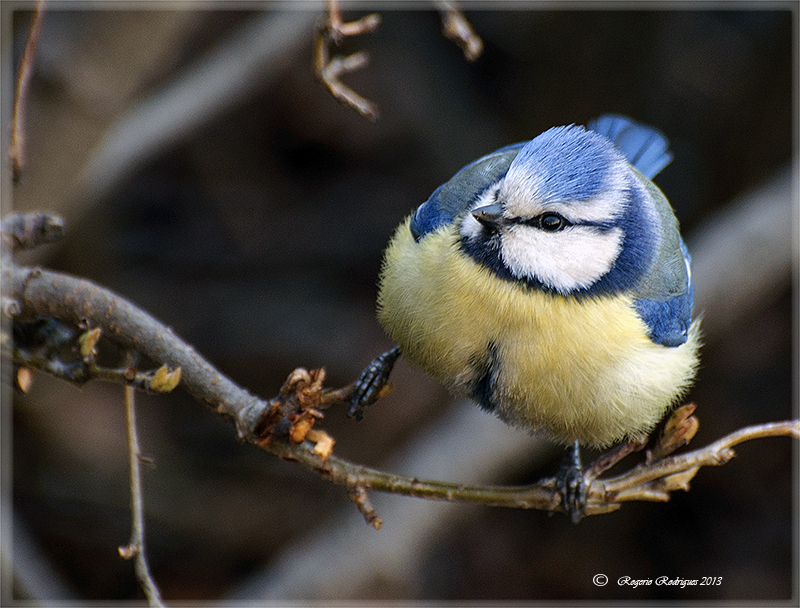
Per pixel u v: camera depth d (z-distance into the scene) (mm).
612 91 12492
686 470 5035
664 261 6246
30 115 7977
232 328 11781
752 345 12164
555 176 5703
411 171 13281
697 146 12734
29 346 5277
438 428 10578
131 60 8039
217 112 10703
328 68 5656
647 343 5992
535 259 5699
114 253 11648
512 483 11414
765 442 11859
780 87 11578
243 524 10734
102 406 10672
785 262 10453
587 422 6012
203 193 12711
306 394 4727
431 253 5867
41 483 10305
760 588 10867
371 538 9898
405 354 6223
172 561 10469
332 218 12859
